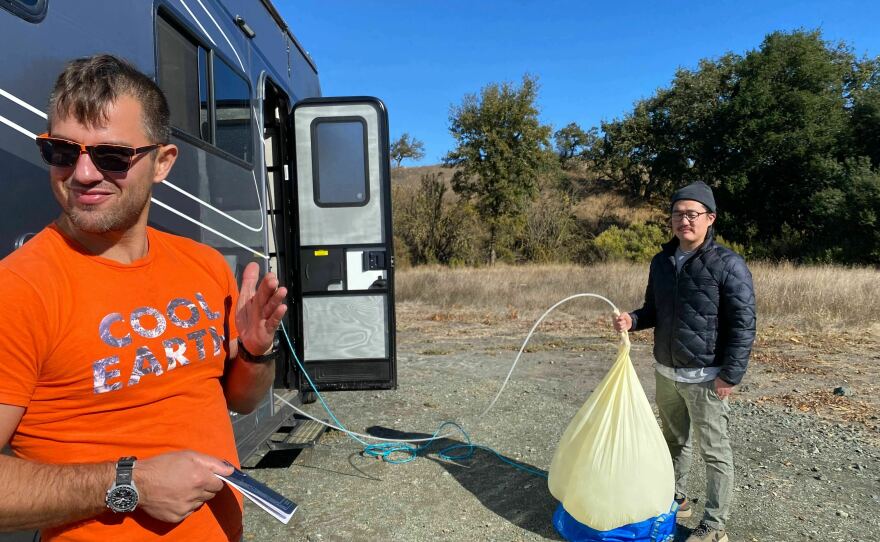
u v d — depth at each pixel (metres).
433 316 11.95
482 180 29.00
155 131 1.35
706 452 3.15
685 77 32.16
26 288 1.13
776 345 8.42
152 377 1.29
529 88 28.41
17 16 1.80
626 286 13.21
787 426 5.13
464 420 5.42
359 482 4.10
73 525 1.22
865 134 26.09
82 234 1.27
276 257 4.91
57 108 1.24
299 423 4.82
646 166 36.62
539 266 22.08
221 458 1.43
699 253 3.10
